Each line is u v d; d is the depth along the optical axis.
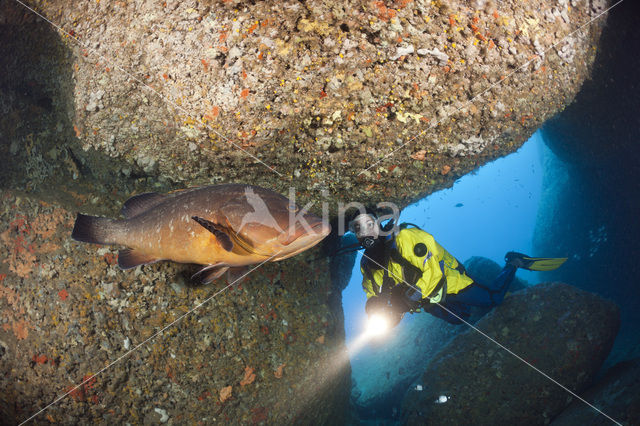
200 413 2.59
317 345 3.32
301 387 3.09
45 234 2.49
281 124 2.49
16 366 2.33
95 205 2.71
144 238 1.46
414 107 2.66
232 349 2.76
